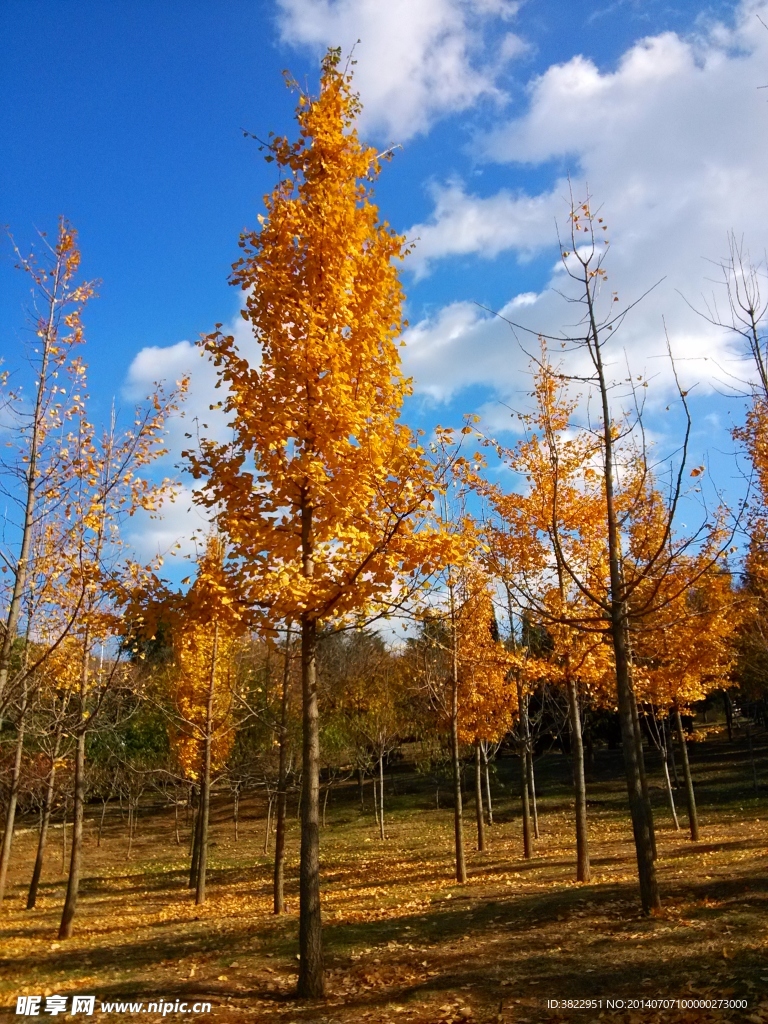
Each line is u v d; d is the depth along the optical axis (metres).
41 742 16.88
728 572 9.38
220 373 6.75
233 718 17.94
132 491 9.14
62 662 12.77
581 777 11.99
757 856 12.23
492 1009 5.39
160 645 19.62
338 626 6.76
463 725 15.37
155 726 27.53
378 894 13.73
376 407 6.78
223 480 6.55
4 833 16.23
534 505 11.29
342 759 35.66
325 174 6.94
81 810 12.41
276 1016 5.60
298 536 6.44
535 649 15.55
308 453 6.41
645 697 15.80
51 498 7.89
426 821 29.03
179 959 8.43
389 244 6.90
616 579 8.01
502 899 10.50
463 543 6.64
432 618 6.86
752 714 32.97
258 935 9.42
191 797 24.12
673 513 7.10
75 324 8.04
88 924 13.56
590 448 11.02
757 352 7.99
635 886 9.66
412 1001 5.74
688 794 17.02
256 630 6.55
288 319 6.63
